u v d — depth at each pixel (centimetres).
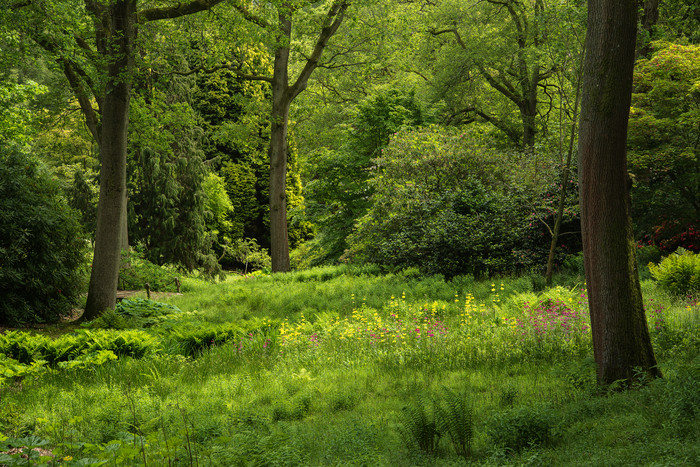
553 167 1753
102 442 551
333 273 2155
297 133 2912
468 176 1888
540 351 886
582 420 536
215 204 3988
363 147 2670
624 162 651
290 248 4447
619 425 490
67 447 512
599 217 650
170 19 1848
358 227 2052
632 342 639
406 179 1967
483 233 1620
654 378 629
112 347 1052
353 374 865
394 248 1764
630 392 595
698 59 1577
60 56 1456
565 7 1365
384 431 570
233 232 4294
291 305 1669
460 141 1983
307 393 736
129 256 2566
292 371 914
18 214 1377
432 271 1688
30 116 1892
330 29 2509
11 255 1344
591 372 696
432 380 792
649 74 1703
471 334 1040
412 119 2581
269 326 1280
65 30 1465
